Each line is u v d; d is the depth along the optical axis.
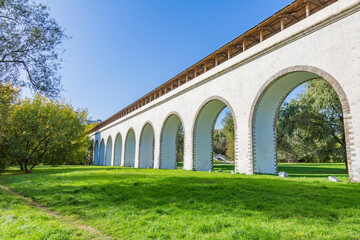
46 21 11.69
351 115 9.63
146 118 29.50
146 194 7.30
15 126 20.75
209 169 20.52
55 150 22.88
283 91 14.39
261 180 10.28
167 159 25.28
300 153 26.05
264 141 14.74
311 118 20.14
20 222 4.59
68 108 26.95
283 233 3.71
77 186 9.42
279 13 13.69
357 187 7.77
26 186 10.65
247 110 15.04
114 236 4.09
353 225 4.08
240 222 4.32
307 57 11.62
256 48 14.63
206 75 19.31
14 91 13.48
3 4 10.21
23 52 11.10
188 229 4.04
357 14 9.82
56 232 4.05
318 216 4.67
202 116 20.27
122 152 36.91
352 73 9.74
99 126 53.28
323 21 10.94
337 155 20.36
